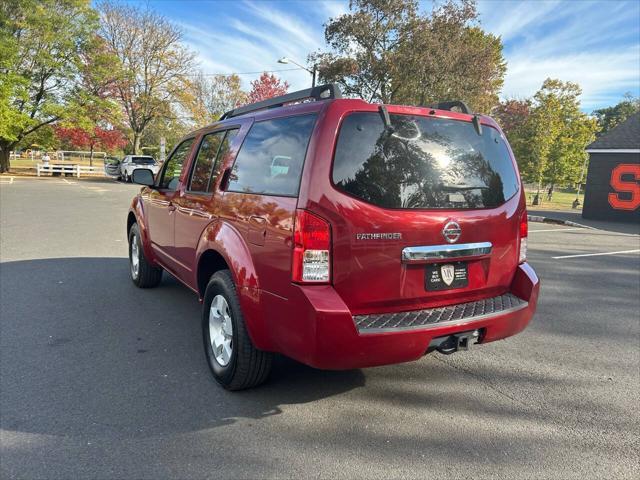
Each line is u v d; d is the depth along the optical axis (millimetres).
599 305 5918
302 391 3449
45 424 2906
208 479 2443
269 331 2914
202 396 3320
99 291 5836
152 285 5961
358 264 2701
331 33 26406
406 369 3902
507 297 3391
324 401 3311
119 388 3398
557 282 7164
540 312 5594
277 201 2848
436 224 2916
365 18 24781
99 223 11859
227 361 3375
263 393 3402
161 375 3623
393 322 2768
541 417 3158
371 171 2766
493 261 3281
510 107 35906
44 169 34094
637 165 19234
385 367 3928
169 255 4789
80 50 32750
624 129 20547
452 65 24281
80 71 32781
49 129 34438
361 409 3213
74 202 16844
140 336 4402
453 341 2945
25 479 2400
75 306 5230
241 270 3070
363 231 2695
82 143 45031
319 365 2648
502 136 3521
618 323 5199
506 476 2525
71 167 34781
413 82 24734
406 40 24750
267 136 3238
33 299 5453
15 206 15117
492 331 3102
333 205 2643
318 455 2672
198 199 3973
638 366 4031
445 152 3082
